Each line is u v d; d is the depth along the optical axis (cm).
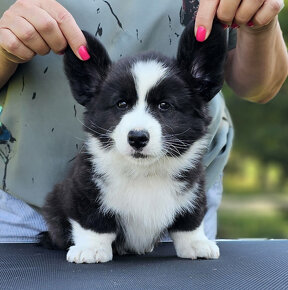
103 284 62
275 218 281
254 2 72
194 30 78
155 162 80
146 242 82
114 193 79
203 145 83
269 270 68
